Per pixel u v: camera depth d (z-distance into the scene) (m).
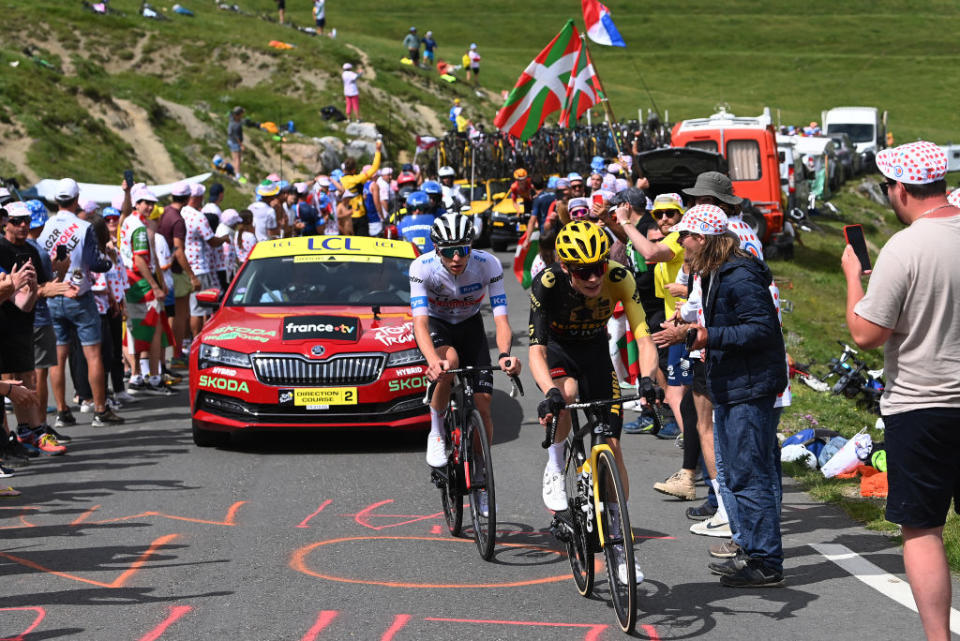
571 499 9.15
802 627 8.18
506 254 39.88
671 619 8.41
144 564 9.84
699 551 10.27
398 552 10.21
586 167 51.41
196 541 10.58
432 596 8.95
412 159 66.88
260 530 10.95
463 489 10.38
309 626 8.25
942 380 7.10
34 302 13.95
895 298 7.13
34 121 45.44
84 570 9.68
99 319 16.44
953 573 9.41
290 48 77.31
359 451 14.60
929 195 7.30
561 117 28.62
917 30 149.50
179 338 21.59
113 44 73.00
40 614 8.55
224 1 111.12
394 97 76.50
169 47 74.94
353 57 81.81
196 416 14.56
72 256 16.03
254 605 8.73
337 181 31.42
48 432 14.56
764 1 163.38
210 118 58.19
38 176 42.22
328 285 16.22
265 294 16.11
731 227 10.58
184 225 20.92
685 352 11.83
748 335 9.07
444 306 11.23
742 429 9.20
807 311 30.17
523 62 118.19
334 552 10.20
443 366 10.27
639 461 14.07
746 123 38.59
